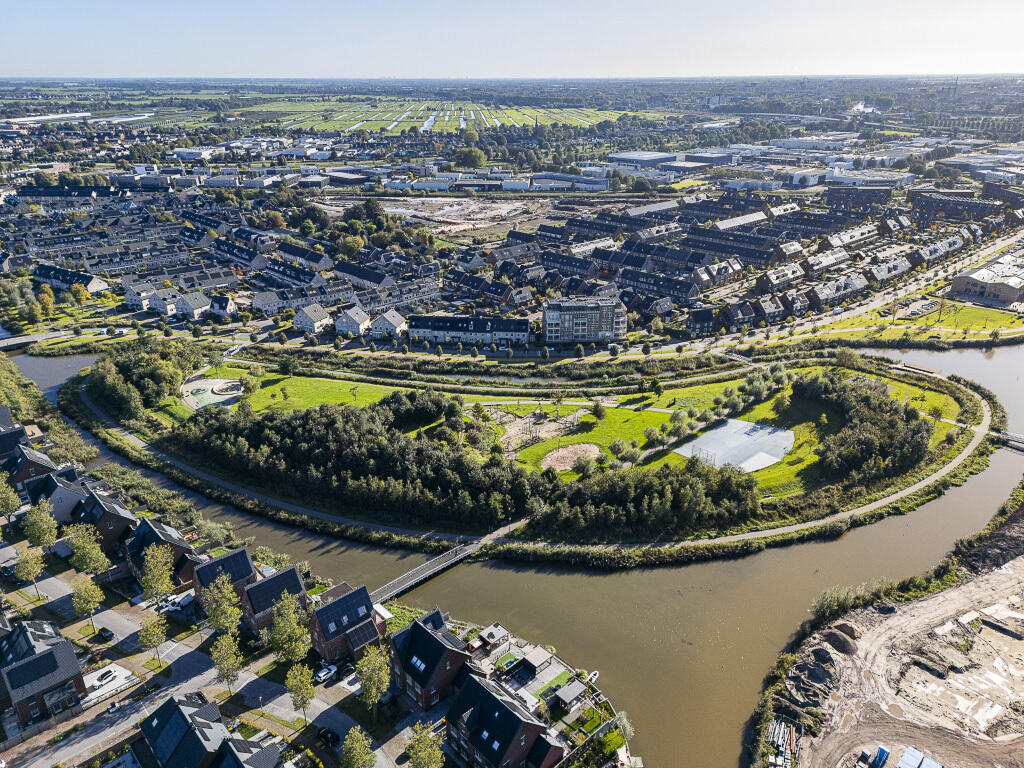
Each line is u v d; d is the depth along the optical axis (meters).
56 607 131.50
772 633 126.88
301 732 105.44
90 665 117.19
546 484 162.25
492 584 140.38
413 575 140.50
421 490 160.62
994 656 120.19
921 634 124.88
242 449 178.12
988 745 103.81
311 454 173.88
